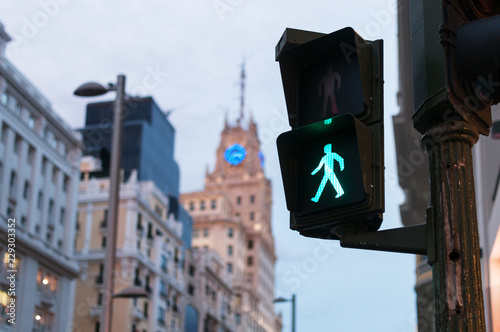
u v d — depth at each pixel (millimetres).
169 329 78625
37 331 54625
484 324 3289
